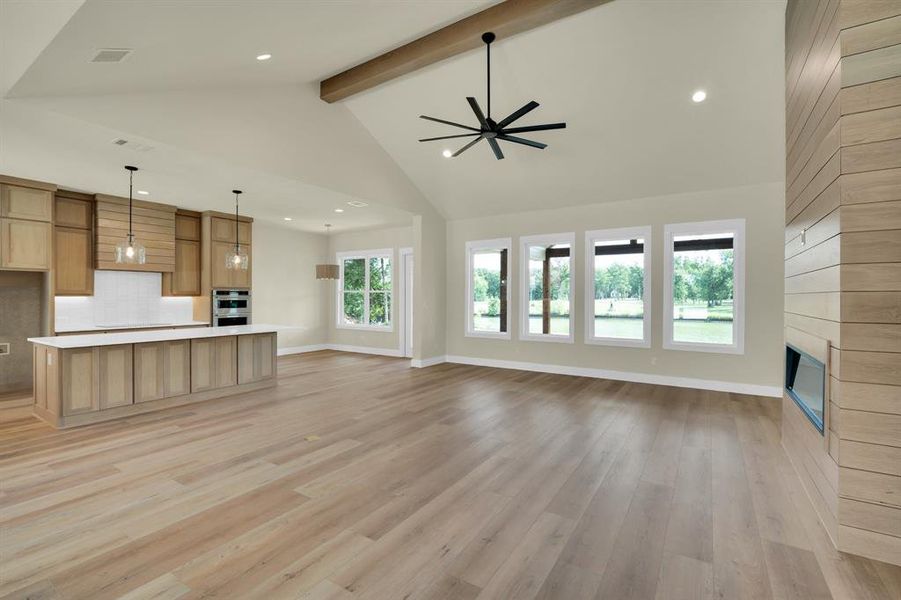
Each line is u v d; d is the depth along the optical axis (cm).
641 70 439
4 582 189
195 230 752
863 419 211
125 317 686
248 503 263
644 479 301
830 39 230
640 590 188
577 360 682
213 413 462
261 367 584
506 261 768
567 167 602
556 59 445
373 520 244
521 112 370
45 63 273
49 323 562
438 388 588
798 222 302
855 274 211
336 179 588
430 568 202
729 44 397
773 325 539
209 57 336
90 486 285
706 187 573
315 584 190
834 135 223
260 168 494
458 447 361
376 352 939
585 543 223
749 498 273
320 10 297
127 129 385
